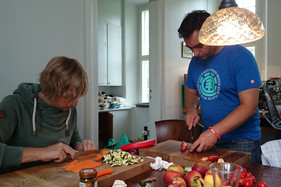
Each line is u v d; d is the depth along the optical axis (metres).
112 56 4.37
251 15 0.96
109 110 4.01
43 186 0.84
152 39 3.21
